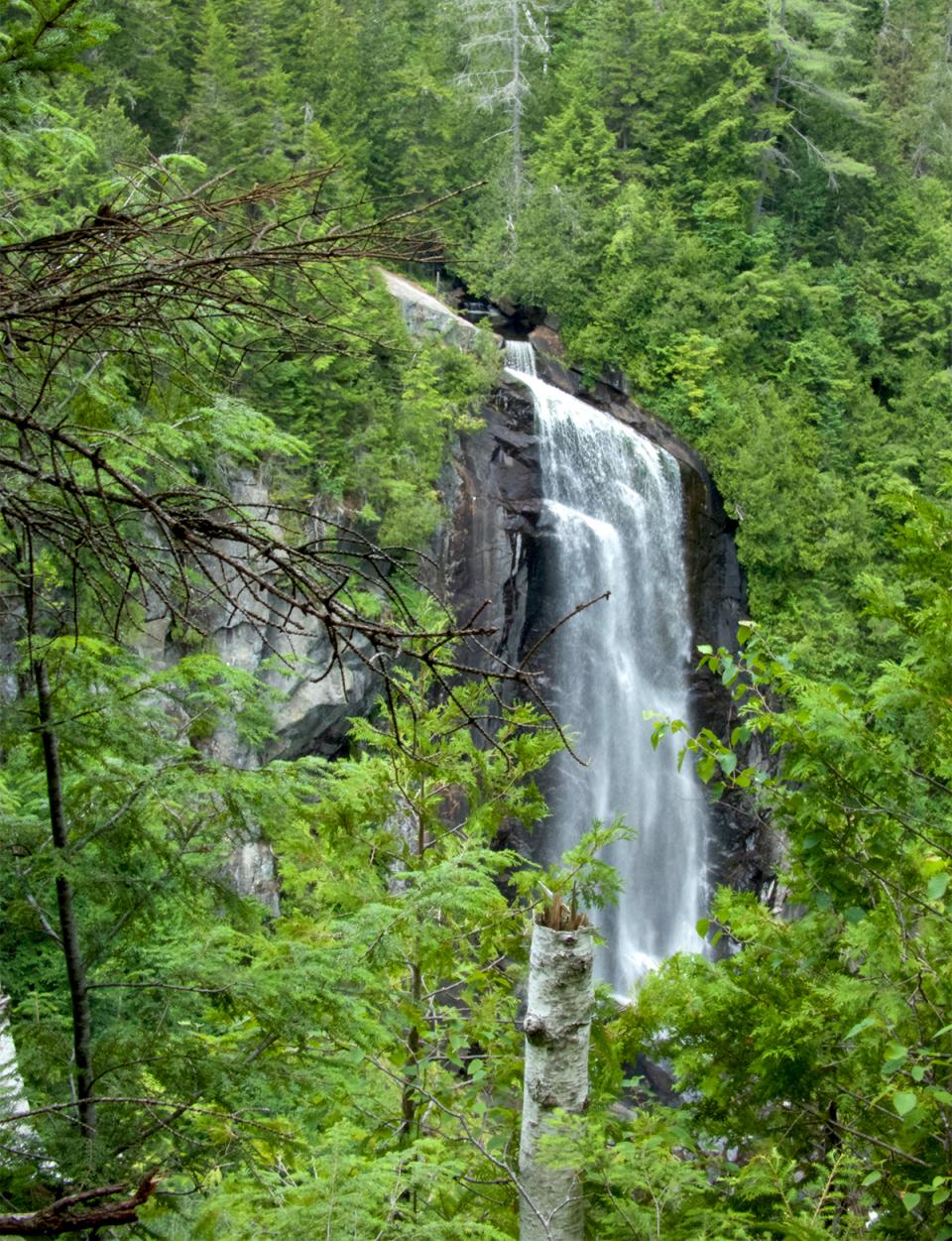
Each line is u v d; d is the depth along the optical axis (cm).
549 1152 631
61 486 388
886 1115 732
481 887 866
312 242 406
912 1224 680
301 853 975
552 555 4084
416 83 4759
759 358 5259
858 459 5194
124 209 428
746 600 4709
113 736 630
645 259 5025
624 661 4303
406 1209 605
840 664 4519
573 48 5897
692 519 4572
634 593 4362
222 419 586
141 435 550
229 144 3875
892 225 5859
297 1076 630
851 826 720
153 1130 567
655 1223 661
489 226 4875
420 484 3647
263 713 703
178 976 629
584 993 647
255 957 740
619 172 5506
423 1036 919
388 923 741
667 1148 737
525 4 5100
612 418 4569
